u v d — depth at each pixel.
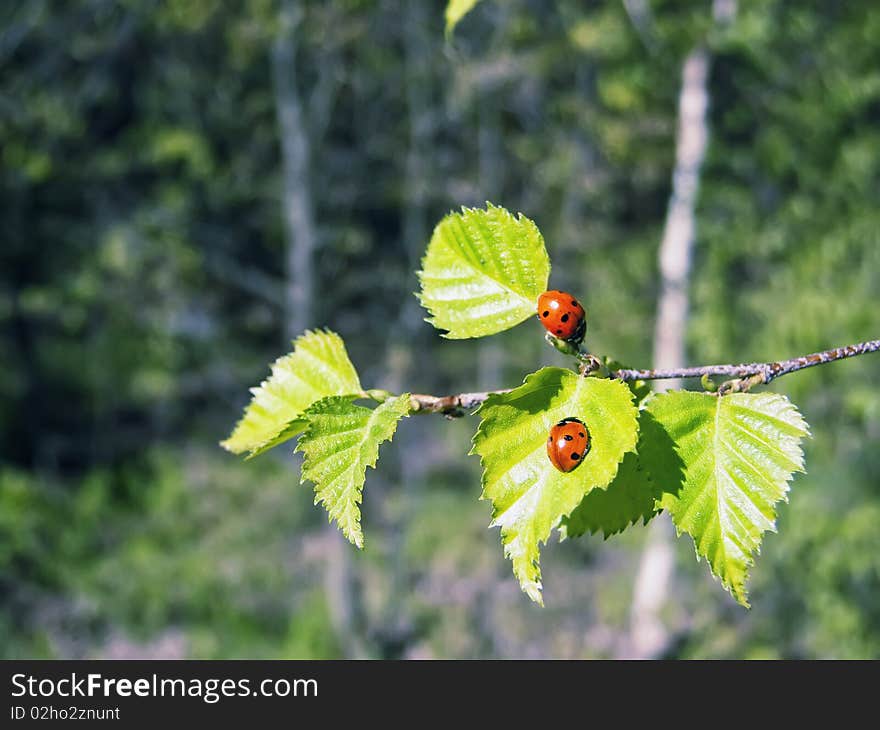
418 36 13.57
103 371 15.79
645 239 14.42
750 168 12.98
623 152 12.50
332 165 14.34
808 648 11.45
